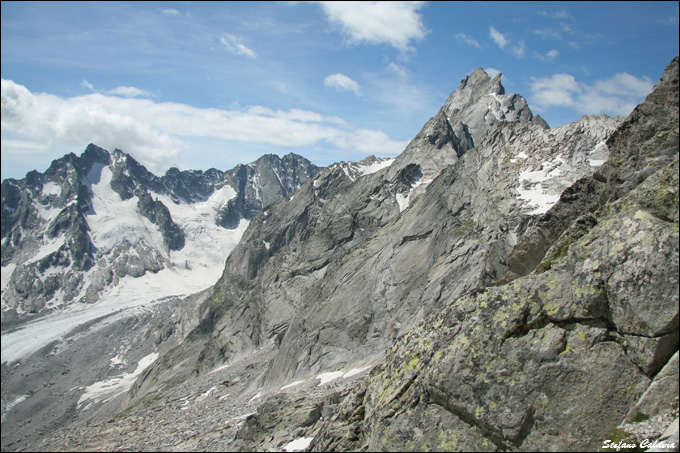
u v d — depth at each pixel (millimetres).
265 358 78562
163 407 72000
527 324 13578
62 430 77625
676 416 10906
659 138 14594
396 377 15312
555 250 15156
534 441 12203
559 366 12711
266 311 95375
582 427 11930
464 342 14109
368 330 53781
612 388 12055
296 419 28719
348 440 15664
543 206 40938
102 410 135125
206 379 84750
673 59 14820
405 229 59594
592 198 16609
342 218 95750
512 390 12898
